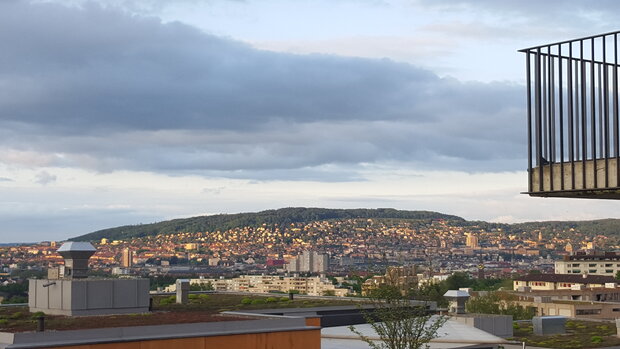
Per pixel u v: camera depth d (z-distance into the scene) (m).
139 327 30.67
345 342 46.00
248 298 57.34
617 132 16.53
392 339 41.62
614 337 62.81
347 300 57.25
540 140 17.53
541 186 17.50
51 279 42.44
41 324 31.64
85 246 43.28
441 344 46.78
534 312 129.75
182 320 35.16
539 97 17.59
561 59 17.36
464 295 60.00
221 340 32.22
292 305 53.41
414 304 48.03
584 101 17.02
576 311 124.38
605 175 16.62
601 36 16.81
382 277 47.75
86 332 29.34
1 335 28.41
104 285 41.59
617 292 168.75
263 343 33.31
